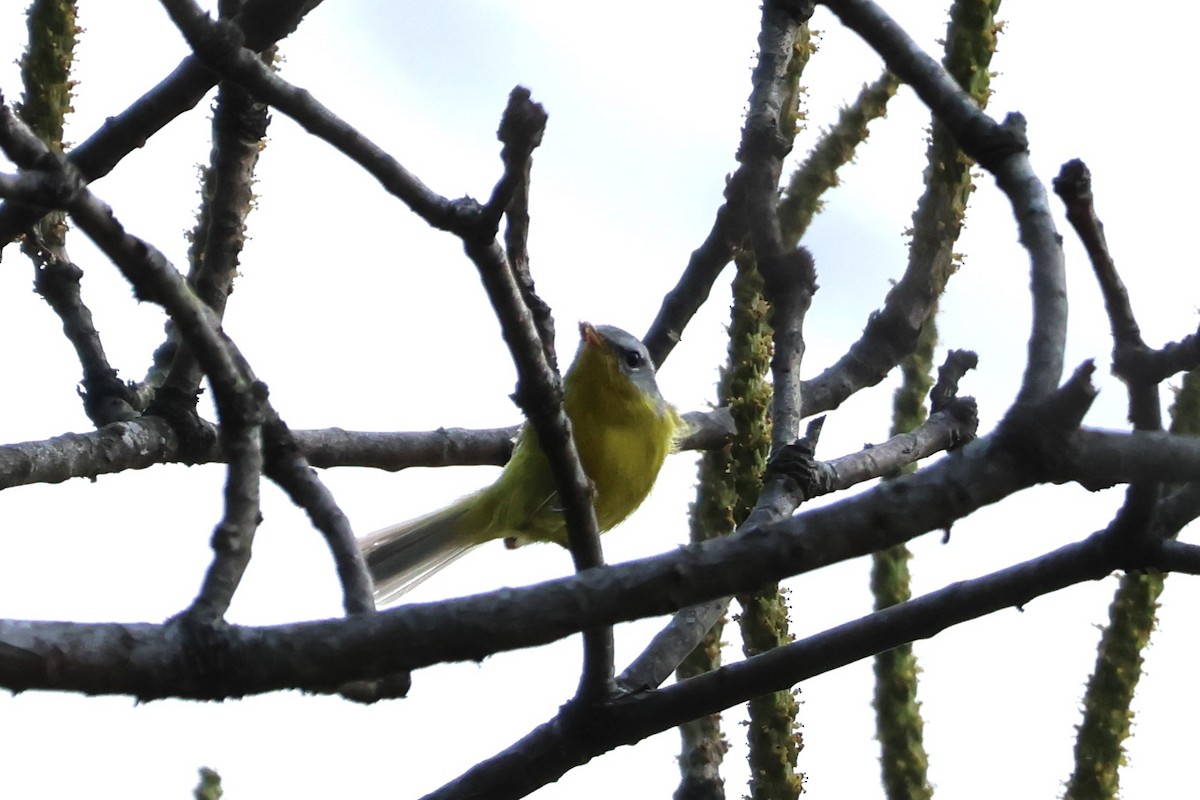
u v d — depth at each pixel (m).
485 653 5.62
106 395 11.26
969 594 7.17
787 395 9.02
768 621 9.66
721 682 7.86
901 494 5.71
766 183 9.10
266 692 5.47
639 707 8.12
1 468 9.96
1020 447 5.72
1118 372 5.82
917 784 10.20
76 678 5.21
